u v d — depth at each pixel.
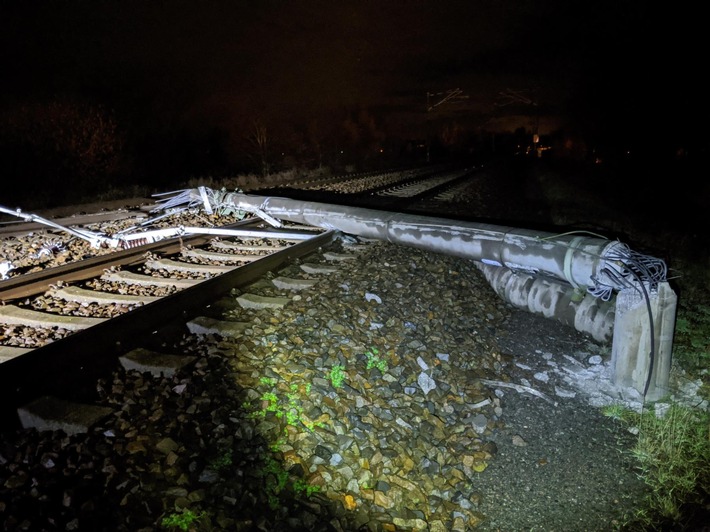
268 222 11.25
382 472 4.09
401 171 33.62
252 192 17.83
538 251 5.93
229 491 3.39
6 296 6.40
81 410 3.88
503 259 6.43
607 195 26.81
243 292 6.54
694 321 7.58
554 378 5.89
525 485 4.36
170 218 12.52
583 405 5.44
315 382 4.71
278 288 6.90
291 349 5.18
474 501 4.14
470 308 7.15
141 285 7.12
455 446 4.67
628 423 5.16
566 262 5.61
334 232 9.50
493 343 6.45
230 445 3.76
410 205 15.23
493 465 4.54
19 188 18.53
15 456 3.44
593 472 4.51
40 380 4.14
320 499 3.61
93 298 6.44
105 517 3.03
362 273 7.55
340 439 4.14
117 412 3.96
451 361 5.77
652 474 4.48
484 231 6.72
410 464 4.25
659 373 5.45
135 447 3.57
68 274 7.19
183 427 3.83
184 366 4.61
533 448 4.77
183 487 3.35
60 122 21.45
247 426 3.94
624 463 4.62
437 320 6.48
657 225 16.69
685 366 6.15
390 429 4.51
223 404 4.18
